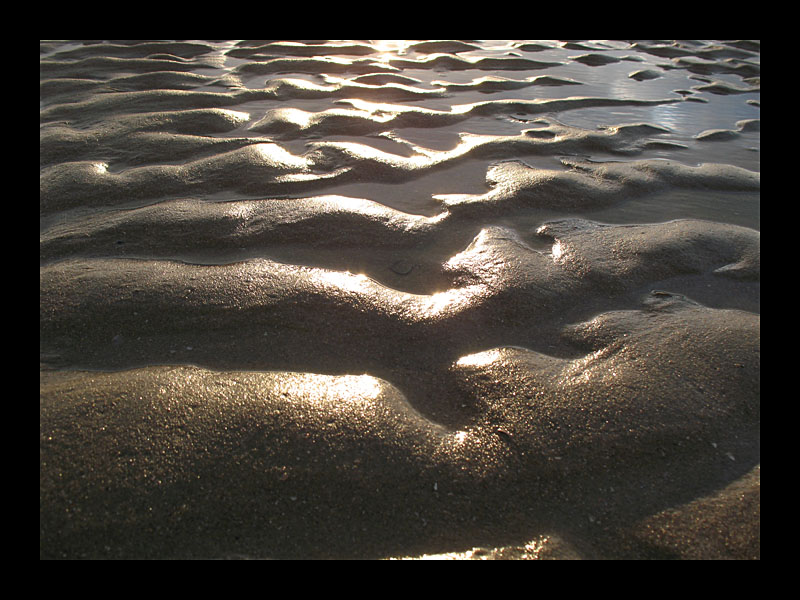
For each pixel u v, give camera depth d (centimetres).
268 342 39
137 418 33
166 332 39
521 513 31
